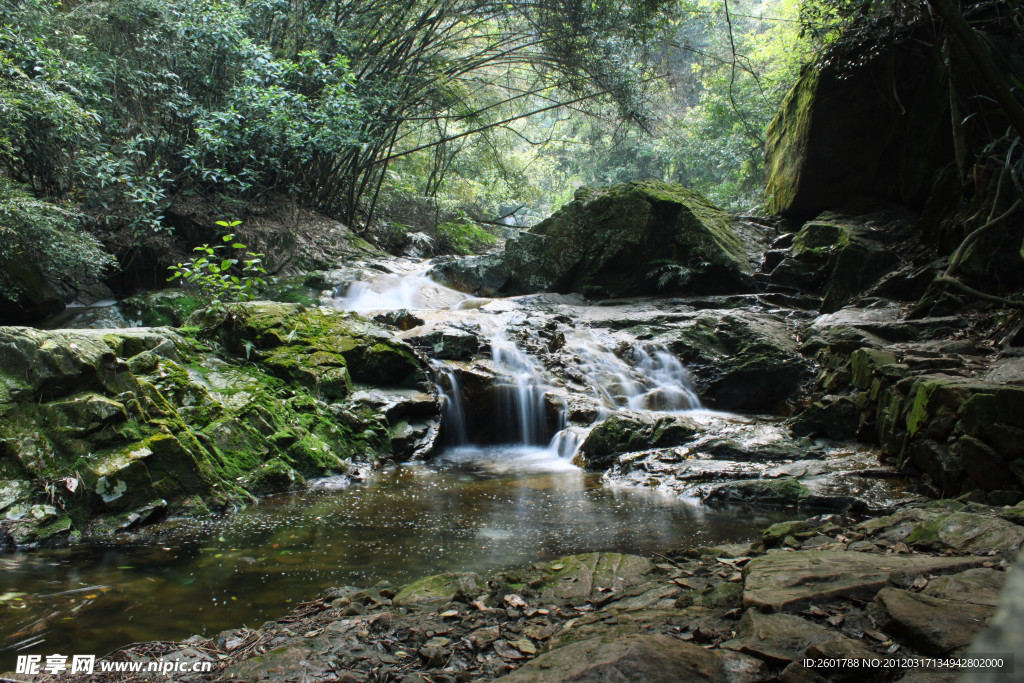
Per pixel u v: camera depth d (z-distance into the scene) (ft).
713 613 8.56
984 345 24.21
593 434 22.99
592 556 11.71
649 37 51.42
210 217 42.78
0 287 30.14
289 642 8.79
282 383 22.52
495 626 9.07
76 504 14.79
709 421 24.75
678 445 22.12
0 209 27.27
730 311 34.65
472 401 26.43
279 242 43.42
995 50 27.84
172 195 41.83
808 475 18.65
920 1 31.04
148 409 17.19
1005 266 26.17
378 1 46.42
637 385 29.84
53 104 29.91
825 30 37.88
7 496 14.35
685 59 78.02
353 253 46.06
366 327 25.85
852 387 24.68
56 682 8.16
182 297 34.81
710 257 39.32
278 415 20.70
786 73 58.90
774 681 6.53
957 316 26.73
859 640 7.16
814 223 38.78
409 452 23.15
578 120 70.18
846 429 21.84
